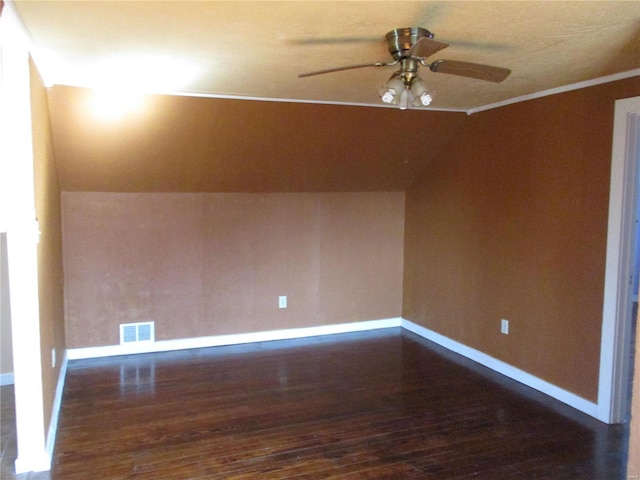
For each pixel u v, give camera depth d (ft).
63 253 14.12
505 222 13.28
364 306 17.83
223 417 11.00
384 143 14.64
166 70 9.71
